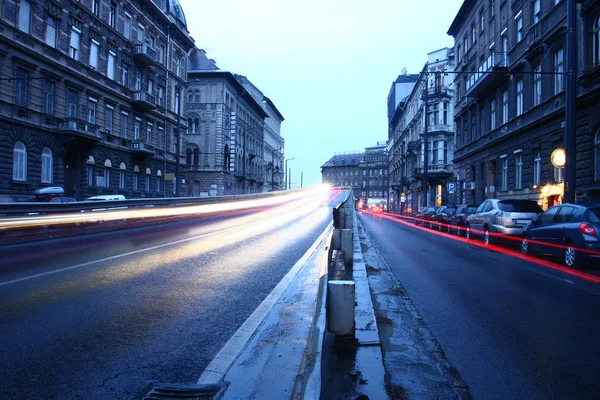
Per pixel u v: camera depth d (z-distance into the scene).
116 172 32.56
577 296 7.07
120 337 4.54
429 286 7.76
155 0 39.72
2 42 21.92
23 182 23.33
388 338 4.70
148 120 37.69
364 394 3.04
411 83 79.94
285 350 4.16
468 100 34.41
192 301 6.08
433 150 47.06
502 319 5.62
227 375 3.58
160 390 3.34
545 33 20.39
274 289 6.91
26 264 8.77
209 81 57.06
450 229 21.27
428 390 3.40
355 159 154.62
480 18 31.62
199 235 15.37
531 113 22.11
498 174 27.23
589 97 16.58
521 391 3.48
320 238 15.01
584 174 17.20
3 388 3.33
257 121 78.56
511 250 14.04
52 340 4.40
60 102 26.22
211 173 56.69
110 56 31.77
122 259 9.57
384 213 58.56
